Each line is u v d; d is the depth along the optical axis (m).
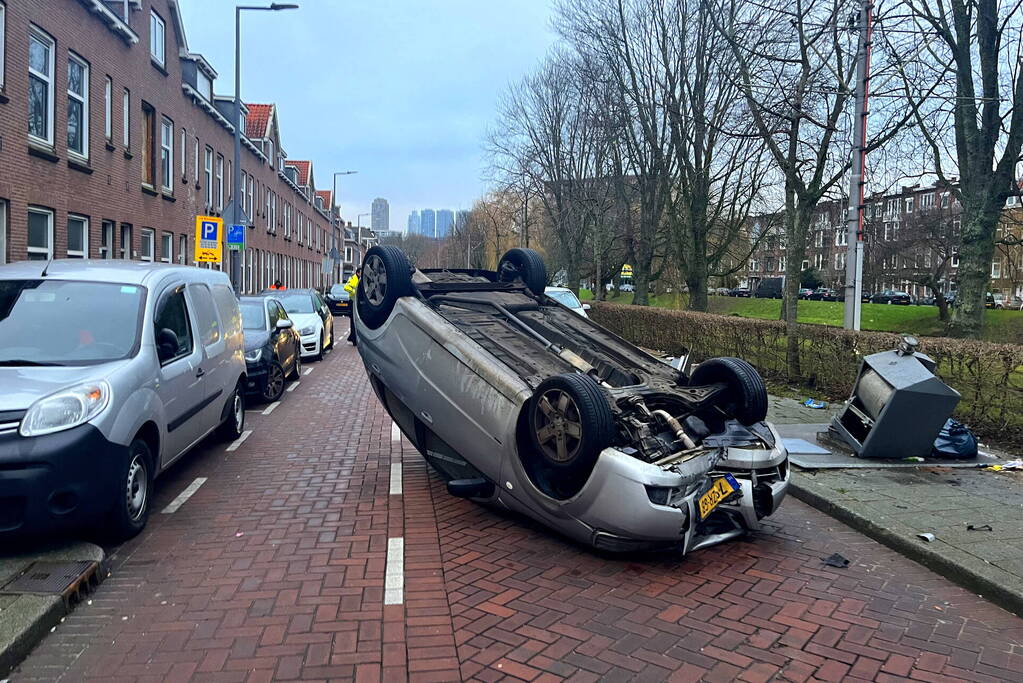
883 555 5.30
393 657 3.67
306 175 56.16
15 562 4.48
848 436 7.89
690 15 22.39
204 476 7.07
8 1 12.70
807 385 12.02
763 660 3.72
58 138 14.70
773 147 13.66
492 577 4.71
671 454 5.03
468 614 4.17
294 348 13.86
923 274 37.25
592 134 32.62
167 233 21.70
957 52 14.98
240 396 8.94
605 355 6.60
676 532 4.72
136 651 3.70
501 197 52.28
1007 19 14.44
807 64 12.27
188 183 23.78
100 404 4.86
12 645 3.51
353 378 14.47
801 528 5.88
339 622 4.04
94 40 16.31
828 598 4.52
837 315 42.09
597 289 35.28
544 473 5.28
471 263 82.38
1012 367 8.12
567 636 3.93
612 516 4.73
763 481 5.31
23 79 13.28
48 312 5.74
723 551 5.31
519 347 6.16
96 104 16.48
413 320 6.20
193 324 7.03
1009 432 8.28
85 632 3.89
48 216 14.49
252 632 3.91
